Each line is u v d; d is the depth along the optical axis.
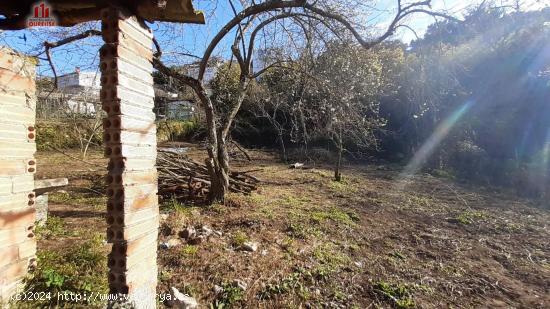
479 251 4.11
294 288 2.82
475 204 6.45
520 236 4.71
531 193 7.31
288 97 7.05
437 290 3.07
